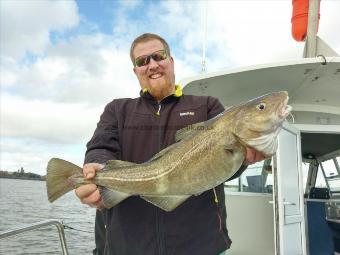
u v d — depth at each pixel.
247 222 2.61
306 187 3.62
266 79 2.13
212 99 0.98
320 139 3.11
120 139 0.98
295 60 1.93
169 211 0.82
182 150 0.81
